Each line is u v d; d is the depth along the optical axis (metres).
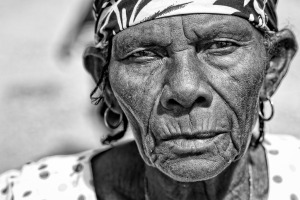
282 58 2.01
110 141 2.13
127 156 2.16
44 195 2.15
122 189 2.12
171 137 1.69
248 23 1.74
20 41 9.58
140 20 1.72
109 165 2.18
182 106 1.66
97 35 1.94
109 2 1.82
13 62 8.76
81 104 7.15
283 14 8.48
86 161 2.22
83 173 2.19
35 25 10.31
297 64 7.32
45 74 8.14
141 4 1.71
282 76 2.02
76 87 7.67
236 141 1.74
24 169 2.27
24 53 8.96
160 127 1.70
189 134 1.67
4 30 10.15
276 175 2.07
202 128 1.67
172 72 1.68
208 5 1.68
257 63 1.77
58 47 8.77
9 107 7.19
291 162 2.11
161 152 1.71
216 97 1.70
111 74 1.84
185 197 2.00
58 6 11.27
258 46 1.78
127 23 1.75
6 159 5.99
